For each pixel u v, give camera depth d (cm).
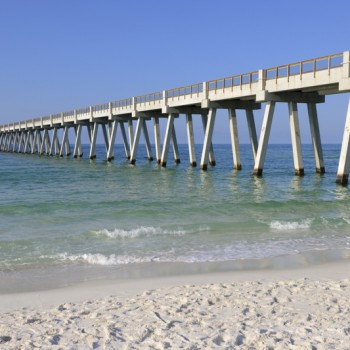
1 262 1102
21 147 11356
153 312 721
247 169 4659
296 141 3400
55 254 1183
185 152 12188
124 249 1245
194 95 4075
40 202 2180
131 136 6019
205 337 614
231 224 1600
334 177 3547
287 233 1462
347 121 2698
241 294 820
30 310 759
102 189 2830
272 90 3102
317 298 791
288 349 572
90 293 862
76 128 8006
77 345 597
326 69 2639
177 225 1579
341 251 1234
